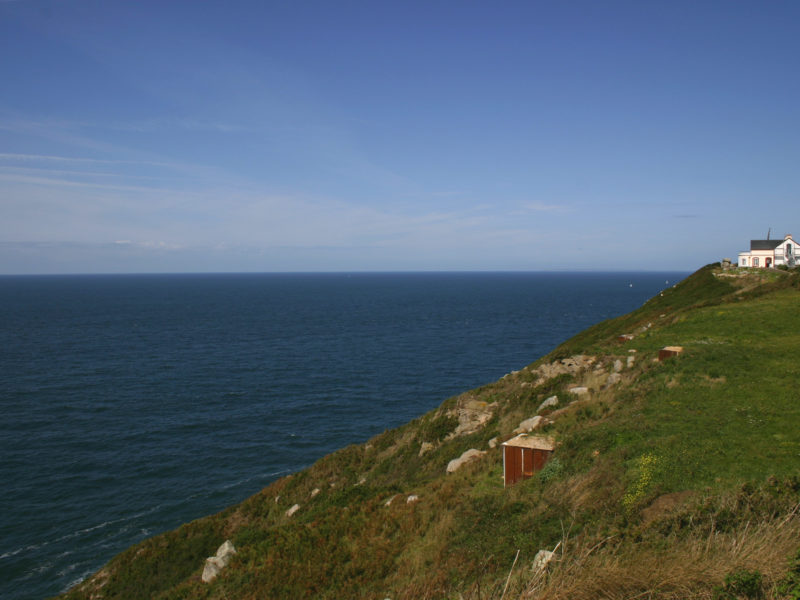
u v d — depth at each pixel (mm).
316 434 54125
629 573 8422
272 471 44969
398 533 17766
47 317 164625
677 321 37531
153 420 57938
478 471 20719
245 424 56969
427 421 33906
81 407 62281
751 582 7727
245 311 191125
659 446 15938
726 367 23094
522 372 36438
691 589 8102
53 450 48812
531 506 15406
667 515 11227
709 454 15062
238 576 18891
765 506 10555
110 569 25797
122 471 44562
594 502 13992
